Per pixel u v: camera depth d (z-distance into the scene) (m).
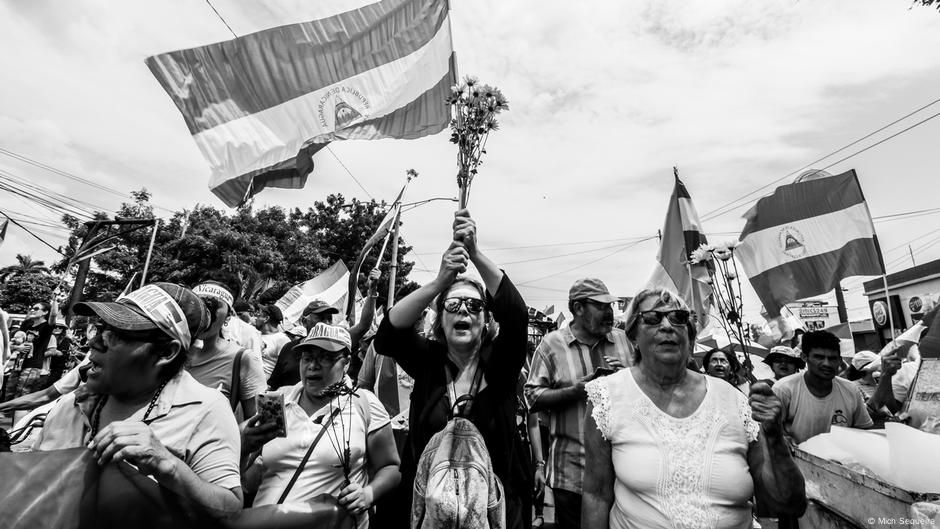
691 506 1.95
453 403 2.53
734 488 1.97
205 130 5.34
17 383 7.54
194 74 5.31
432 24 6.09
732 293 2.86
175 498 1.61
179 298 1.81
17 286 28.47
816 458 2.71
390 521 2.54
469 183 2.65
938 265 14.95
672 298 2.20
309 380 2.68
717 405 2.12
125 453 1.46
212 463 1.71
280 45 5.58
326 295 9.98
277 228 25.52
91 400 1.76
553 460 3.28
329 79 5.71
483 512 2.01
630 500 2.09
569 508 3.10
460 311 2.59
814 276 6.32
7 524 1.37
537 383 3.50
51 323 7.63
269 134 5.53
